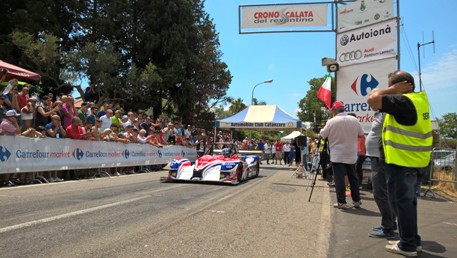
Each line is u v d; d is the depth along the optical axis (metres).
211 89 34.81
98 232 4.82
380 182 4.99
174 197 7.80
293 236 5.00
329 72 11.16
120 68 29.69
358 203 7.12
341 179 7.09
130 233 4.83
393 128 4.14
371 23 10.34
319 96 11.84
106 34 29.30
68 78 24.42
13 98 10.55
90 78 25.88
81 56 24.38
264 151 34.31
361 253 4.29
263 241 4.71
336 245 4.61
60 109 11.12
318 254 4.24
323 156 11.27
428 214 6.70
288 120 20.44
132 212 6.11
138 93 27.44
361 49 10.56
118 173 12.84
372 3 10.34
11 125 8.81
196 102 34.06
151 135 15.61
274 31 11.77
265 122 20.50
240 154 15.23
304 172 13.89
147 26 29.92
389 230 4.96
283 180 12.37
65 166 10.30
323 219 6.10
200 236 4.82
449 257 4.12
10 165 8.63
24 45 22.45
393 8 9.91
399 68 9.78
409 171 4.09
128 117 15.34
